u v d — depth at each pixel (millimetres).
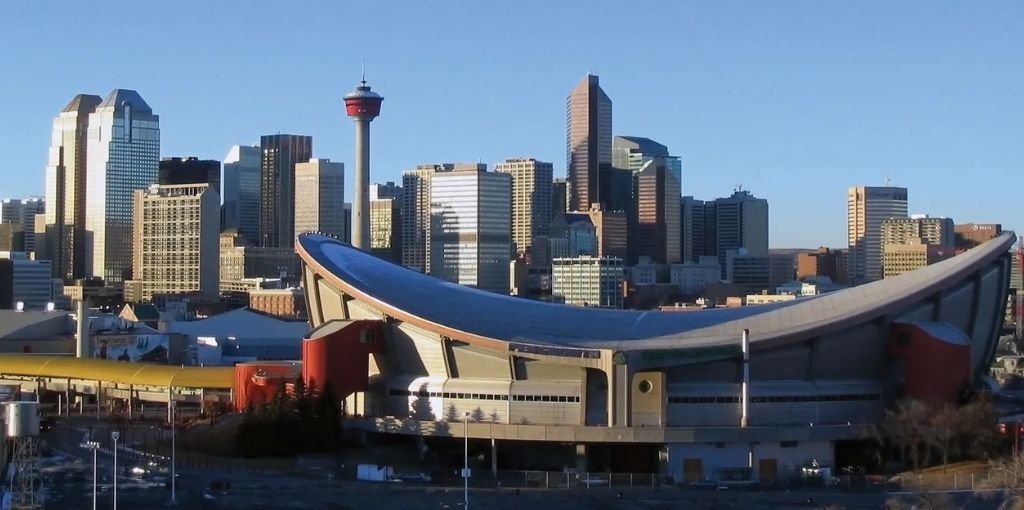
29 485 175375
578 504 191250
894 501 184125
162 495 195375
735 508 188250
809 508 187750
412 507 187375
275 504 188750
